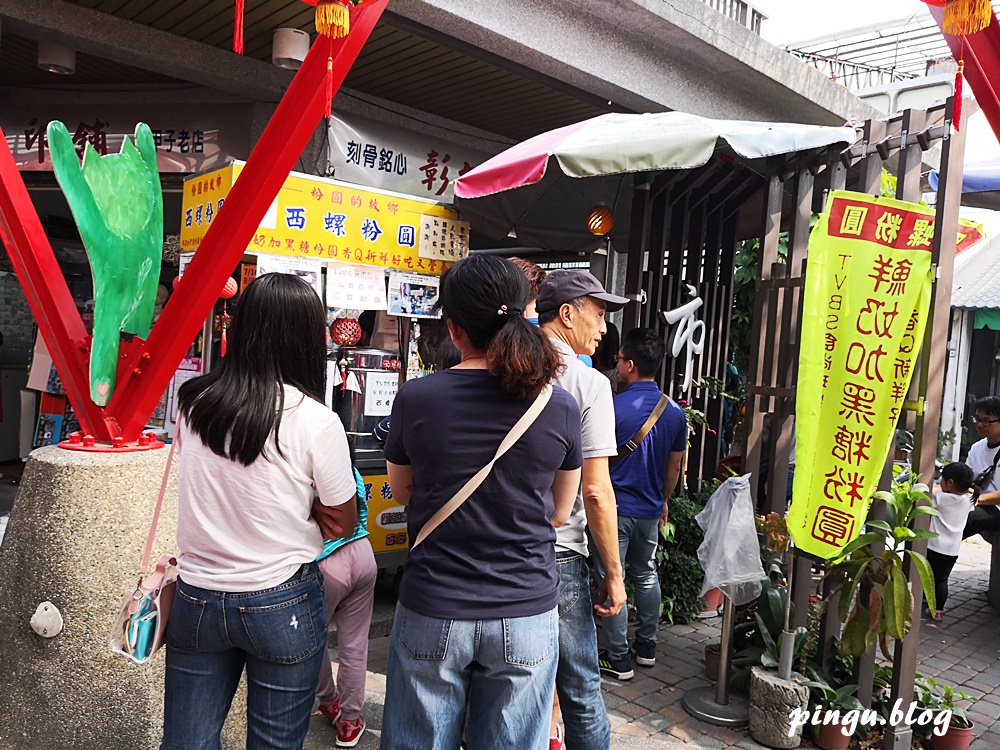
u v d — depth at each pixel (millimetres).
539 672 1761
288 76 5711
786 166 3506
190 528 1871
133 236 2502
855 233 2924
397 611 1838
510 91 6082
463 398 1770
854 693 3219
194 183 3924
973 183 4676
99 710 2402
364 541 2889
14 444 7375
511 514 1747
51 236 6875
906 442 4164
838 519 2928
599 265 7375
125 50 4988
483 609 1711
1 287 7293
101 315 2359
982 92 2084
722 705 3430
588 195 5871
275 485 1842
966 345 10602
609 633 3732
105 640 2400
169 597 1947
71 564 2391
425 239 4371
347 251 4047
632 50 5875
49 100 6320
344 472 1951
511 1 5008
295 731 1942
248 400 1830
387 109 6355
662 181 4742
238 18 1807
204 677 1907
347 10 1915
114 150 6215
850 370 2916
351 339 4184
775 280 3428
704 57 6207
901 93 10898
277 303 1894
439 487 1751
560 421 1822
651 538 3848
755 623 3715
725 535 3227
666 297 4980
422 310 4402
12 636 2459
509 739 1742
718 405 5316
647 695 3615
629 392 3816
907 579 3012
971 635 4957
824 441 2977
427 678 1730
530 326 1791
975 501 5445
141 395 2580
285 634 1867
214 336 3889
